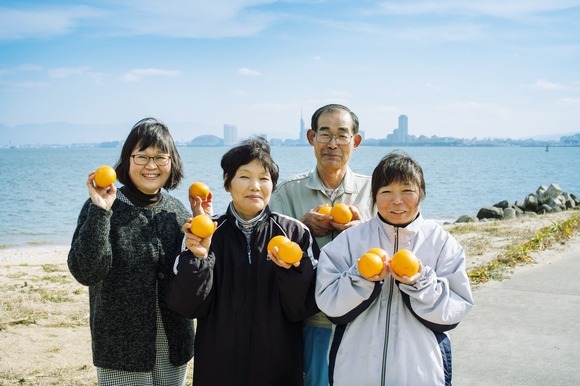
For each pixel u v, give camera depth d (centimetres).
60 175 6156
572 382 485
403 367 315
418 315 315
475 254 1074
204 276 321
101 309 340
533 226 1477
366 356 323
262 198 352
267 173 353
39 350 631
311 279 338
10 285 952
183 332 357
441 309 310
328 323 381
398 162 334
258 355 341
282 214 409
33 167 8144
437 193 4069
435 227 346
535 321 635
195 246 322
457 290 326
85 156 15125
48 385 534
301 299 334
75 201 3556
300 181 429
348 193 419
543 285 784
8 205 3347
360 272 311
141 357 339
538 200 2200
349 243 353
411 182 332
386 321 327
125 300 340
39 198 3719
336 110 404
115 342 339
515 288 773
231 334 341
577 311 666
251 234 359
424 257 338
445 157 13338
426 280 310
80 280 326
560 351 550
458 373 507
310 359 385
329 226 386
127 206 354
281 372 344
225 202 2978
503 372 507
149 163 351
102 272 324
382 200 338
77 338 674
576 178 5647
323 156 405
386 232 342
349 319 323
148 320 343
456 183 4969
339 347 332
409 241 340
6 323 721
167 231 360
